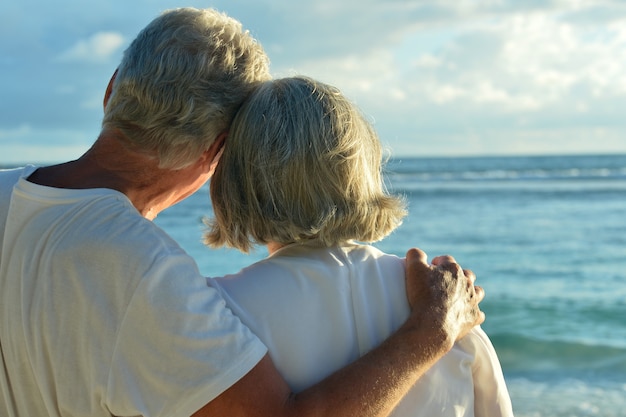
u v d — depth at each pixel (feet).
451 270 5.42
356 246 5.49
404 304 5.27
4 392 4.94
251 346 4.64
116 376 4.57
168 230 66.49
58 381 4.69
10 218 4.96
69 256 4.69
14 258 4.88
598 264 60.75
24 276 4.79
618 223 91.25
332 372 4.99
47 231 4.82
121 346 4.57
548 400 24.41
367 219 5.25
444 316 5.11
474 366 5.43
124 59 5.27
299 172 5.08
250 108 5.24
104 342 4.59
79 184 5.15
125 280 4.59
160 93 5.05
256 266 5.27
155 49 5.11
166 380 4.52
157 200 5.50
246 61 5.41
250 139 5.16
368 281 5.30
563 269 58.39
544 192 137.59
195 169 5.51
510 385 26.61
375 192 5.37
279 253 5.36
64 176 5.20
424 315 5.08
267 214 5.15
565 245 73.15
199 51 5.16
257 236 5.29
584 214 101.81
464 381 5.29
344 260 5.29
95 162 5.24
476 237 80.64
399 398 4.81
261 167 5.09
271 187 5.10
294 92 5.24
